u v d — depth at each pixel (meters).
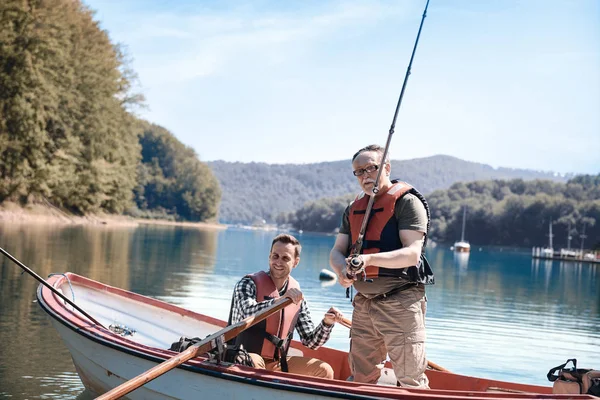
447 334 8.86
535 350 8.05
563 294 17.39
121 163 47.44
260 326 4.11
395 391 3.39
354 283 3.84
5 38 30.75
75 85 37.72
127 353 4.23
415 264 3.60
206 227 98.50
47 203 38.06
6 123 32.09
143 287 11.57
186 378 3.93
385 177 3.79
